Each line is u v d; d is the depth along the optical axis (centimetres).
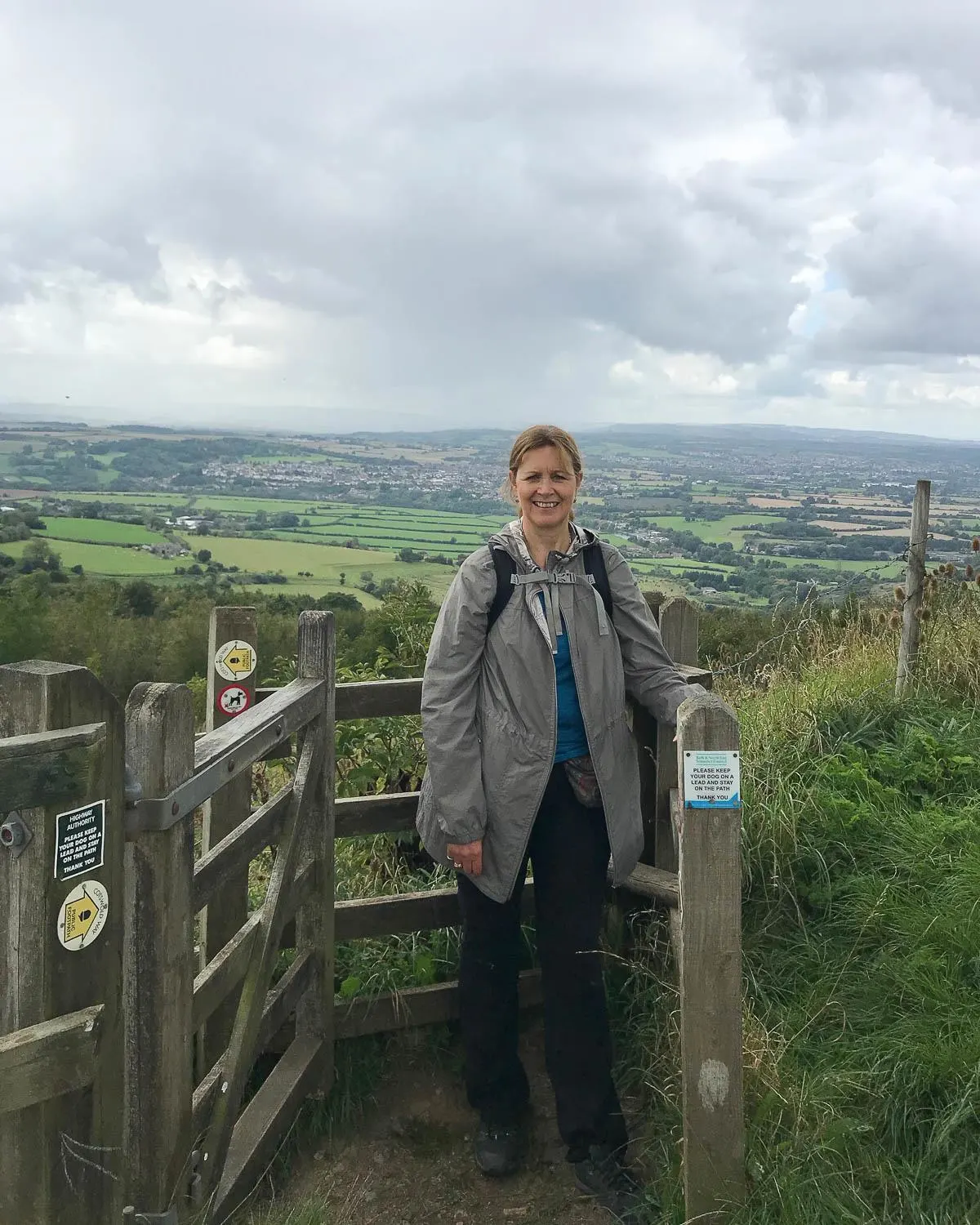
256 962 244
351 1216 262
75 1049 151
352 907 318
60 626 2967
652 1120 275
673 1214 237
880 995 280
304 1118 292
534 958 344
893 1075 246
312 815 291
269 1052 306
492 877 267
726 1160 224
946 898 310
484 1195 271
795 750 414
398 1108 304
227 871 225
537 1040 331
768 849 345
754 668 605
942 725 441
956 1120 229
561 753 267
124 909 177
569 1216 260
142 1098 188
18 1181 150
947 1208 218
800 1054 268
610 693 266
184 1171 200
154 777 180
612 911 337
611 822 266
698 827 218
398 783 457
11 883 146
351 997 316
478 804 261
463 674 262
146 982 186
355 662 550
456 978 332
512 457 272
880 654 550
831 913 324
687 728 216
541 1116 299
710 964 220
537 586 265
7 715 149
